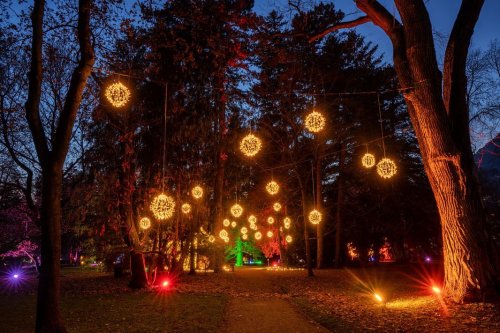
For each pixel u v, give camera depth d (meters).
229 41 16.50
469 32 10.42
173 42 15.04
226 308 10.92
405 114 29.77
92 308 11.09
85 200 19.17
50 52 17.78
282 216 33.84
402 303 10.84
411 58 10.50
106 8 11.12
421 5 10.58
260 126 26.03
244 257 55.12
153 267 18.22
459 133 10.24
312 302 12.09
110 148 18.11
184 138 18.47
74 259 49.19
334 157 31.16
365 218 30.22
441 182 10.09
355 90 27.14
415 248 32.16
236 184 26.62
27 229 33.91
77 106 7.66
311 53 24.33
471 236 9.59
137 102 17.42
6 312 11.12
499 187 29.41
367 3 11.55
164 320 9.13
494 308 8.57
